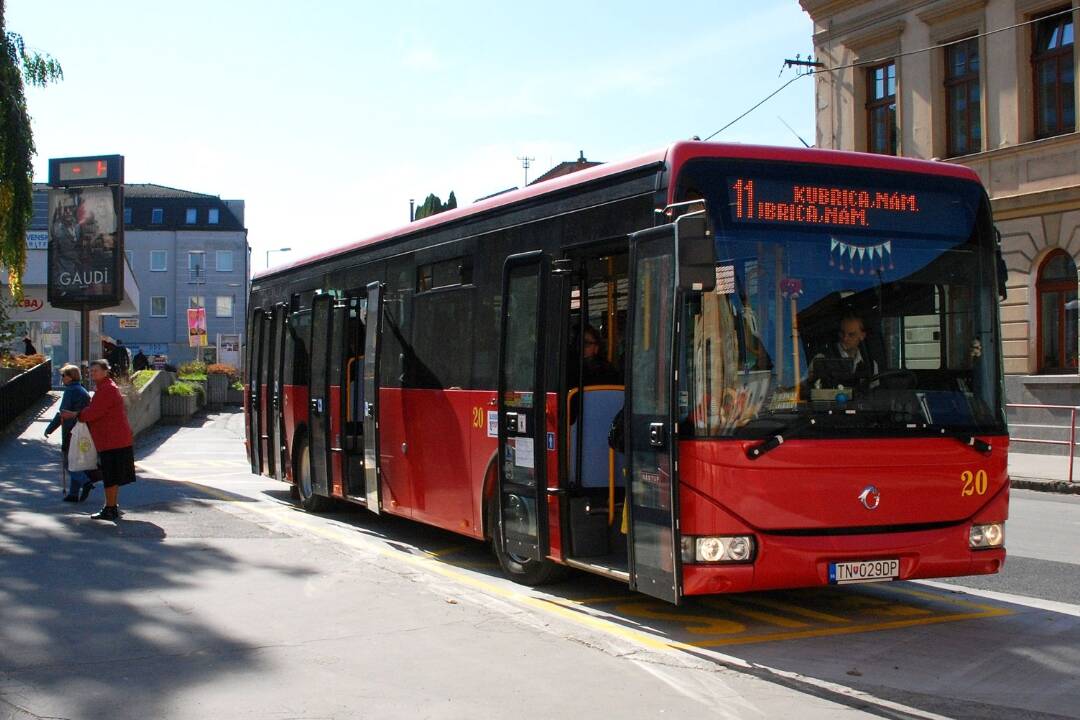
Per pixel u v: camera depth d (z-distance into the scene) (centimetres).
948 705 608
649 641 732
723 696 616
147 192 9406
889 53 2881
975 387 788
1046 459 2312
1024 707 607
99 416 1269
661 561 739
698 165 751
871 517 741
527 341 919
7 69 2417
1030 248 2502
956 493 768
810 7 3108
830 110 3072
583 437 883
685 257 684
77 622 778
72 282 2680
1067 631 784
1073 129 2461
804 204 760
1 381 2923
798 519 723
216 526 1230
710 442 715
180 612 812
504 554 966
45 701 598
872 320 762
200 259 8894
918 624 805
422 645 721
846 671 675
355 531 1280
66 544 1098
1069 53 2470
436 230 1119
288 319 1576
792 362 738
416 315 1152
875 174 783
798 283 748
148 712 581
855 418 743
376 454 1221
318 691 621
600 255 866
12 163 2444
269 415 1648
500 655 697
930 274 784
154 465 2222
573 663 679
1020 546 1202
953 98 2741
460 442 1041
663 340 743
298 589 895
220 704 596
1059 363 2456
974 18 2655
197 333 4784
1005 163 2581
